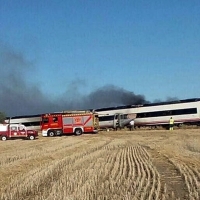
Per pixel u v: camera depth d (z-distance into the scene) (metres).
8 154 30.56
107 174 18.81
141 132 62.97
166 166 23.16
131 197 13.30
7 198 13.20
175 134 56.91
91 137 56.50
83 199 12.52
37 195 13.61
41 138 57.56
